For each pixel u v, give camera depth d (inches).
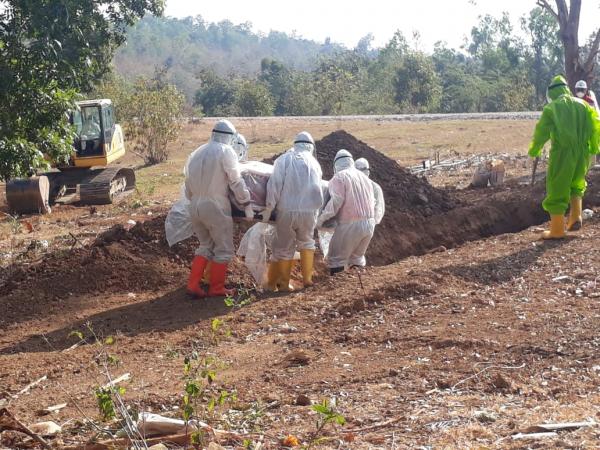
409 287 390.9
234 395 250.8
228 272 463.8
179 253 486.6
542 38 3083.2
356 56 3400.6
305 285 442.9
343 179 457.4
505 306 359.6
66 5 540.7
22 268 511.8
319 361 306.3
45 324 418.3
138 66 4931.1
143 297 449.4
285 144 1536.7
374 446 214.8
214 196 416.2
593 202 640.4
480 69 3604.8
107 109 1027.9
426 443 214.1
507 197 666.2
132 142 1470.2
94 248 485.7
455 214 621.3
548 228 535.5
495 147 1312.7
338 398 261.7
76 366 329.7
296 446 218.5
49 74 531.2
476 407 243.9
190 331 368.8
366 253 549.6
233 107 2571.4
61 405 270.7
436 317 350.9
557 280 398.0
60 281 455.8
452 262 441.4
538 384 265.9
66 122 566.6
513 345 304.5
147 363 323.6
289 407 257.3
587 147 495.5
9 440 235.1
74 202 957.8
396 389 268.5
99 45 997.8
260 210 429.4
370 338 330.3
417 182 672.4
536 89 3061.0
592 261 427.5
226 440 226.5
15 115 530.3
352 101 2518.5
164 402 263.4
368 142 1456.7
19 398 289.1
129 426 211.5
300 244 441.4
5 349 375.9
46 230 762.2
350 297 384.2
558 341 305.4
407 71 2699.3
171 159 1445.6
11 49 521.7
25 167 535.2
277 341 340.5
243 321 375.6
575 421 221.5
